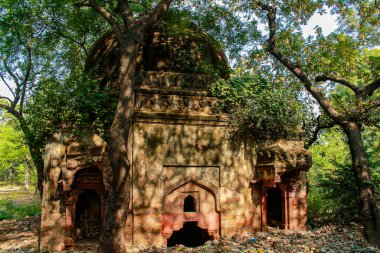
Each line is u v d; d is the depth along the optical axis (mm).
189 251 8039
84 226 9102
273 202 11062
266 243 8344
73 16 13242
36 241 9836
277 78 12898
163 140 9000
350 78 13641
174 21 10656
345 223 10711
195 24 12070
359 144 10141
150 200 8711
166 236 8836
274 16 11688
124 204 7223
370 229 9258
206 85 10016
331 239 8875
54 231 8469
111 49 10695
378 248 8656
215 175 9398
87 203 9219
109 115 9008
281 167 9109
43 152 11375
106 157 8492
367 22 12461
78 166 8352
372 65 11414
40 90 10609
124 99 7598
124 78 7727
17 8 11938
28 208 18172
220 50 11828
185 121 9195
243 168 9680
